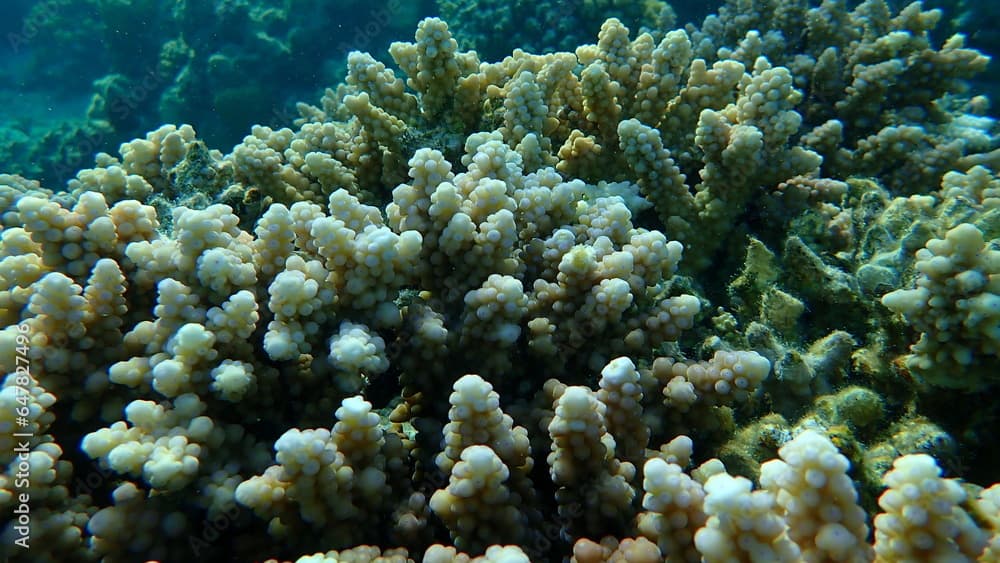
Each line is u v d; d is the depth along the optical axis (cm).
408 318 248
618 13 913
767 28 553
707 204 353
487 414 193
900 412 251
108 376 228
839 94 465
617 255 247
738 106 349
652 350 274
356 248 233
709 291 356
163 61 1216
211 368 214
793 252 307
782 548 143
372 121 385
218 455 210
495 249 250
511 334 232
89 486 221
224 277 225
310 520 191
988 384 226
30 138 1444
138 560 195
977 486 214
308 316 229
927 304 225
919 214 306
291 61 1208
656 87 388
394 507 214
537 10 959
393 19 1227
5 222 349
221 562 213
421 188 257
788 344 288
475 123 409
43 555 188
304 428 237
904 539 142
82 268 244
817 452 146
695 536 153
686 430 245
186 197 379
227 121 1178
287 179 404
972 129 450
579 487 203
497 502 187
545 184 301
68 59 1638
